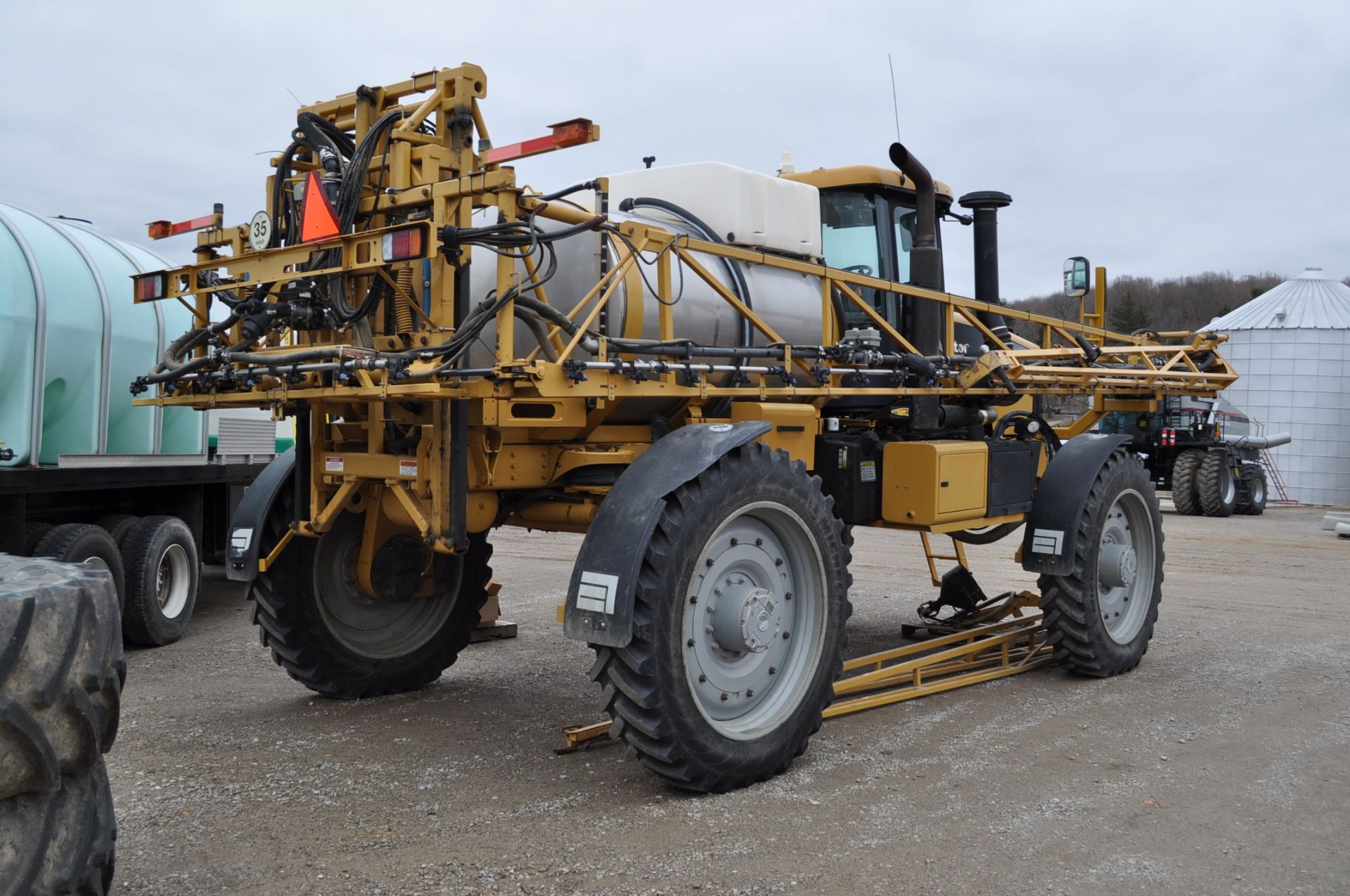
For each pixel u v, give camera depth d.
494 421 3.92
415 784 3.83
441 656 5.31
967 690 5.36
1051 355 5.78
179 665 5.94
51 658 2.25
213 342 4.36
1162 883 3.02
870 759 4.18
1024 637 5.88
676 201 5.04
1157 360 7.11
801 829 3.40
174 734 4.45
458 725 4.62
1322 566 10.61
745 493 3.88
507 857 3.16
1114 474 5.71
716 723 3.75
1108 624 5.77
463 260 3.69
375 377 3.68
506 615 7.43
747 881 3.00
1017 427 6.34
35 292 5.73
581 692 5.22
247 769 3.99
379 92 4.15
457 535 3.86
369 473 4.20
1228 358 23.73
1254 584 9.29
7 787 2.18
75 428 6.11
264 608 4.78
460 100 3.88
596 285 4.00
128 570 6.34
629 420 4.52
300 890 2.93
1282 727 4.64
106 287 6.38
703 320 4.56
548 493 4.57
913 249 5.54
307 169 4.30
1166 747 4.34
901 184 5.91
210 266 4.22
